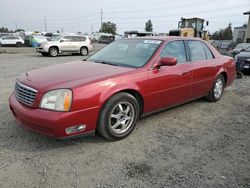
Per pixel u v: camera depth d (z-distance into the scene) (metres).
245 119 4.93
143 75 4.06
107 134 3.72
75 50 20.73
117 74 3.81
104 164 3.23
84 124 3.44
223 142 3.92
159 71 4.30
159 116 4.95
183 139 4.00
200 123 4.68
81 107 3.37
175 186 2.85
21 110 3.46
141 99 4.13
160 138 4.01
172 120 4.77
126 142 3.84
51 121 3.22
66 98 3.29
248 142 3.94
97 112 3.53
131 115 4.00
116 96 3.71
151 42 4.68
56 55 19.67
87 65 4.32
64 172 3.05
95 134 3.90
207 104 5.83
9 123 4.36
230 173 3.11
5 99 5.82
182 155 3.51
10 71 10.21
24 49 28.12
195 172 3.11
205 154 3.55
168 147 3.72
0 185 2.79
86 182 2.88
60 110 3.28
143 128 4.36
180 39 5.00
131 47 4.74
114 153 3.51
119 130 3.88
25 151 3.48
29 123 3.42
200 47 5.48
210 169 3.19
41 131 3.36
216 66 5.71
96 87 3.51
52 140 3.79
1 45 33.53
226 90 7.36
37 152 3.46
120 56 4.61
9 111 4.96
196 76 5.11
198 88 5.27
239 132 4.31
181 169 3.17
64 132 3.30
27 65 12.52
